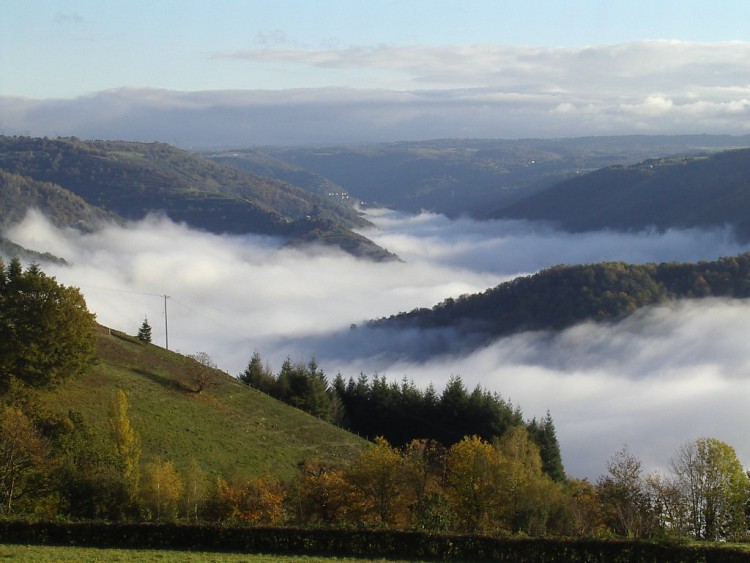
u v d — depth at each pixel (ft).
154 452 181.78
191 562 103.45
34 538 112.57
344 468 186.50
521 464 156.04
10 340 182.80
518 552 109.81
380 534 111.96
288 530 112.57
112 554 106.22
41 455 134.10
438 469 170.09
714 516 147.74
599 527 137.28
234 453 197.06
